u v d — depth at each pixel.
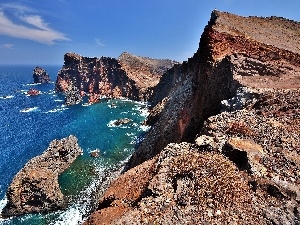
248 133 19.09
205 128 21.52
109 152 60.16
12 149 63.12
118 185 18.27
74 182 46.62
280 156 16.39
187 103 45.62
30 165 42.00
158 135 48.75
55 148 50.66
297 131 19.80
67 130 77.81
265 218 12.35
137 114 99.31
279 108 23.89
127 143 66.12
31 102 123.88
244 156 15.99
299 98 25.45
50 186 39.44
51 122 86.94
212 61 40.38
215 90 37.31
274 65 36.22
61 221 36.88
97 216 14.93
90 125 83.06
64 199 41.69
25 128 80.38
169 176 15.23
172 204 13.42
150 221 12.49
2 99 132.00
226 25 46.28
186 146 18.50
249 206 13.01
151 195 14.29
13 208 38.56
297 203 12.98
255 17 61.59
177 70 99.19
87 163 54.16
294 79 32.62
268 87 29.89
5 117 93.75
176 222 12.36
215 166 15.37
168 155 17.52
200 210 12.92
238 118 22.31
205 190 13.88
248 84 30.91
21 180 38.91
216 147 17.53
